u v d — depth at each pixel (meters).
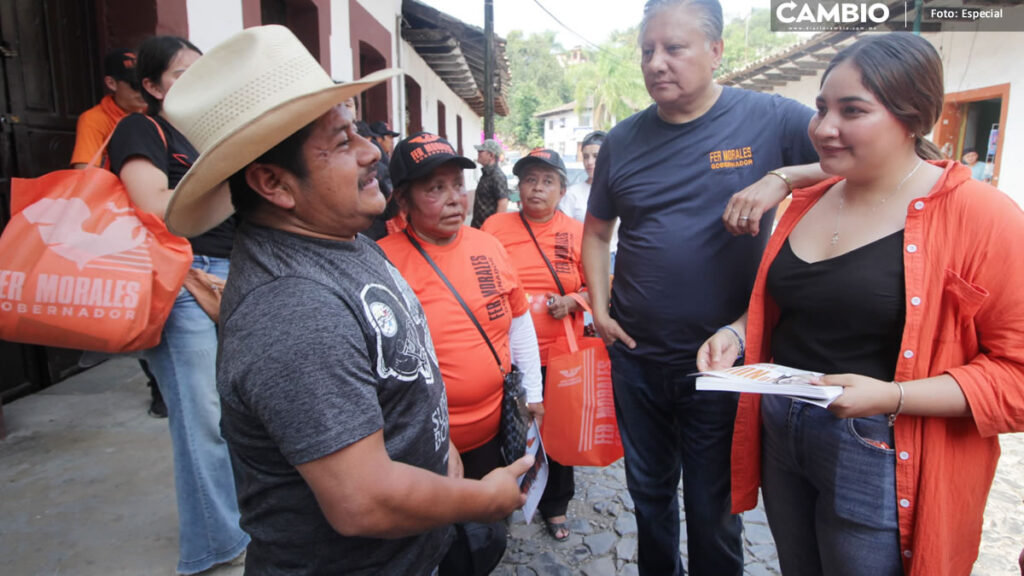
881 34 1.32
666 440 2.20
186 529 2.28
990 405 1.24
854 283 1.39
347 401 0.98
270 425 0.97
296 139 1.05
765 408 1.68
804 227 1.57
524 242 2.97
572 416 2.37
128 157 1.96
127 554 2.42
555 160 2.96
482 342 2.03
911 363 1.33
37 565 2.34
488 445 2.15
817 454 1.48
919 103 1.28
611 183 2.14
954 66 8.88
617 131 2.16
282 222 1.12
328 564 1.15
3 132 3.48
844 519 1.44
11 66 3.54
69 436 3.36
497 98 19.91
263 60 1.03
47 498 2.78
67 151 3.96
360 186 1.13
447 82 16.47
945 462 1.34
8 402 3.75
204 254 2.28
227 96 1.02
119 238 1.91
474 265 2.10
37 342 1.90
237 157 0.99
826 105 1.39
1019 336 1.24
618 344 2.19
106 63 3.15
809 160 1.89
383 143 5.43
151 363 2.21
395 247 2.09
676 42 1.81
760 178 1.93
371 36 7.80
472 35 11.77
